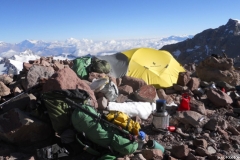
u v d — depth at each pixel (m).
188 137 8.37
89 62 13.05
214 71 14.81
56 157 6.53
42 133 7.38
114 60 14.55
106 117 6.85
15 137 7.09
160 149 7.24
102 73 12.48
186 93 11.85
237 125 9.55
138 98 10.66
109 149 6.56
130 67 14.09
